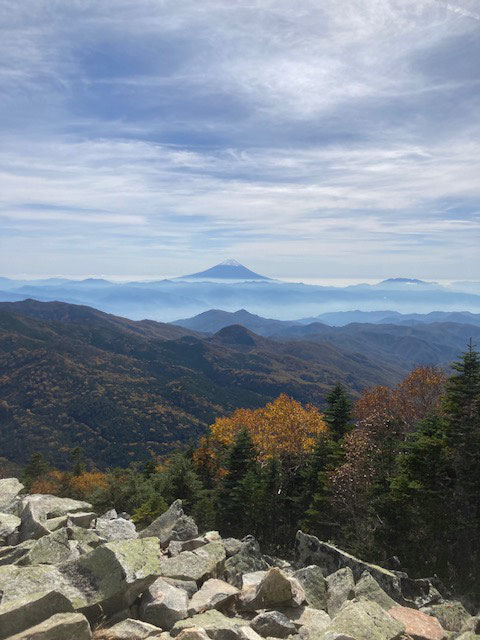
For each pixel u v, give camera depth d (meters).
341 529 35.44
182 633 8.42
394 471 34.56
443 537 27.30
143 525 38.12
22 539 12.97
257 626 9.95
